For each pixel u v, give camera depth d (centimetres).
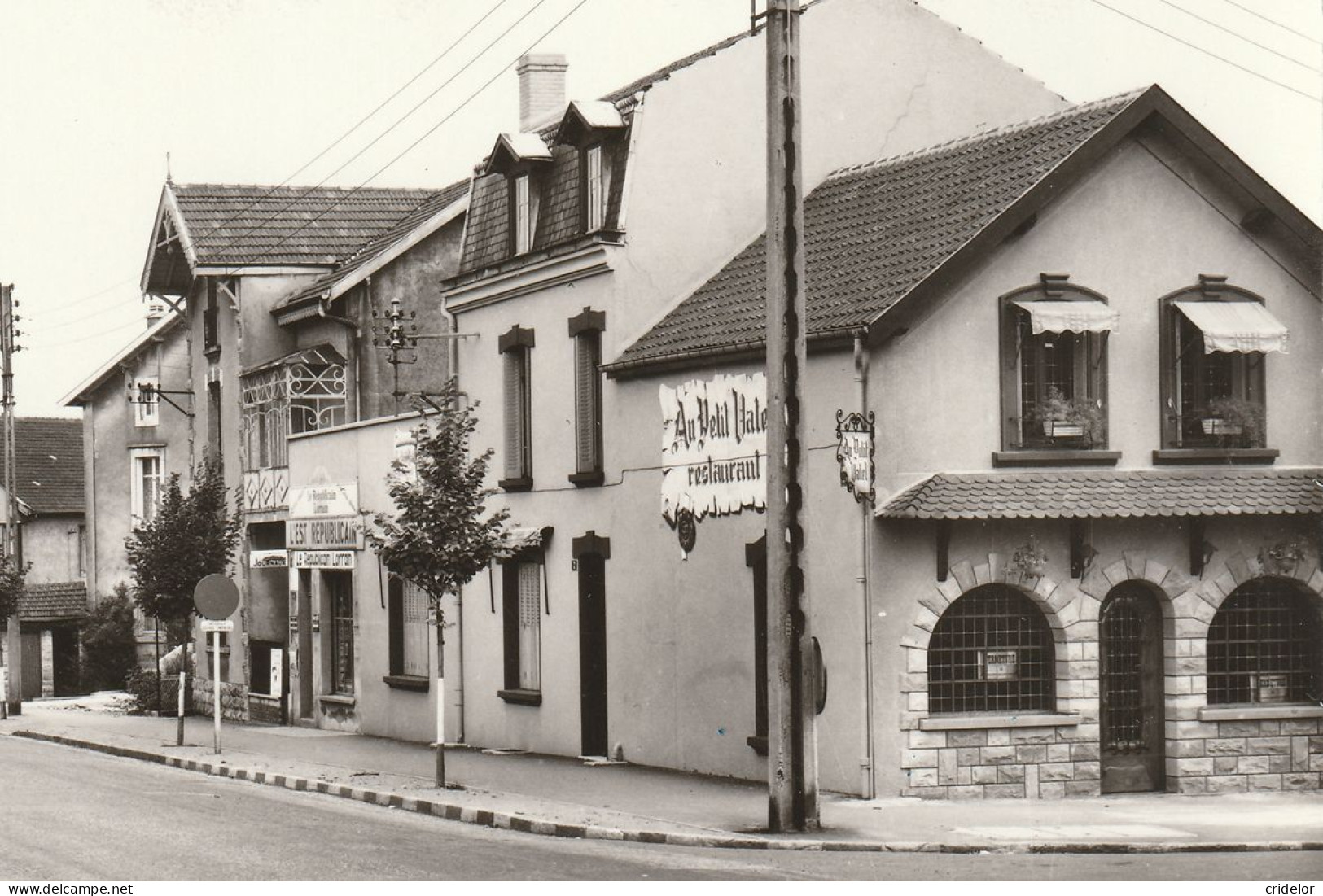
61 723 4094
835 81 2823
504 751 3009
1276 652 2373
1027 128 2483
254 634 4047
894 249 2347
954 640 2238
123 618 5625
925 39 2902
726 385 2439
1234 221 2347
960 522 2211
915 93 2888
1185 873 1576
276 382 3866
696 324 2586
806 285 2417
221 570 3581
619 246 2681
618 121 2745
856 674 2180
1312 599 2381
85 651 5834
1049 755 2230
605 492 2748
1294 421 2362
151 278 4453
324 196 4269
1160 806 2125
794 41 1856
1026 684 2261
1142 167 2309
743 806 2109
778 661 1867
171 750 3134
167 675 4738
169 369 5503
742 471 2406
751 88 2814
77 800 2205
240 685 4131
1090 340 2266
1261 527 2331
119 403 5694
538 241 2919
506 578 3036
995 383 2234
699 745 2520
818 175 2802
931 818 1986
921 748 2181
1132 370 2292
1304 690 2377
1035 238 2256
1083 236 2280
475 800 2188
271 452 3928
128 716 4416
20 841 1753
